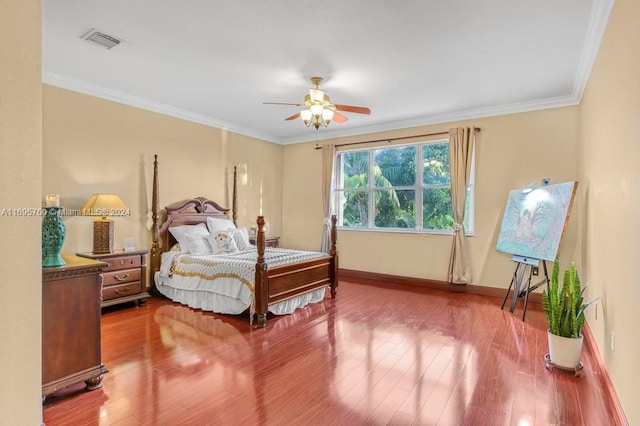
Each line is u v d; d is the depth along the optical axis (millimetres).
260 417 1968
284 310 3865
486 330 3389
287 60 3291
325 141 6355
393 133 5617
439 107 4707
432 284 5223
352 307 4168
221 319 3699
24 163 1433
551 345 2607
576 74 3561
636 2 1775
